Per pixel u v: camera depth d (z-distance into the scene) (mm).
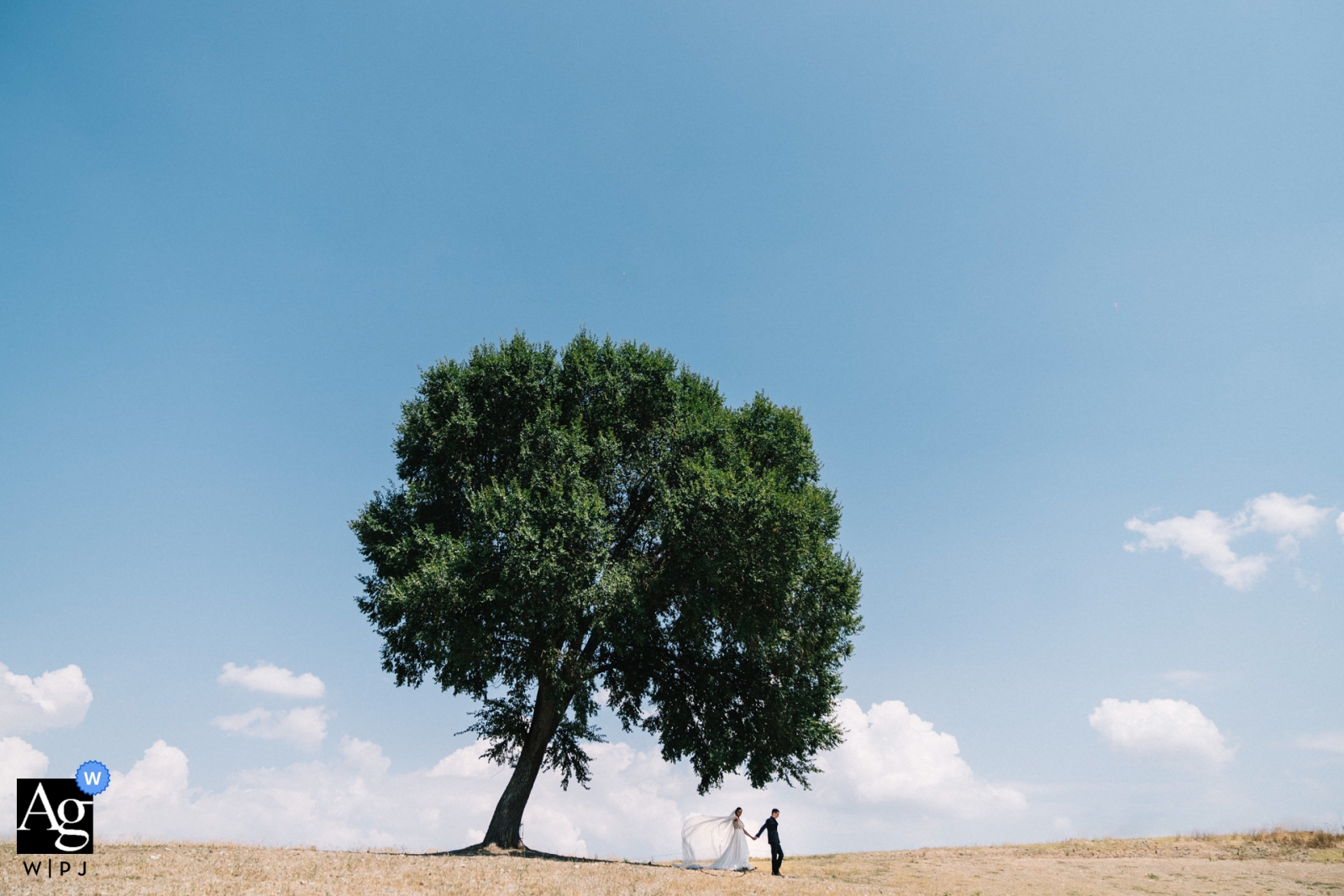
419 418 29438
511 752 29250
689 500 26516
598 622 25578
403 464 30594
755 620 27125
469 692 27984
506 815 26859
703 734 29703
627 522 29922
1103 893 23141
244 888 16125
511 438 29281
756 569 26422
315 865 19578
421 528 27859
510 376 29203
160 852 19922
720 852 26000
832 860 30000
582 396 29984
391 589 25656
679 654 30281
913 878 25656
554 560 24234
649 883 20562
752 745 29500
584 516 24906
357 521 28578
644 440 29625
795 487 31797
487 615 25859
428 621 25125
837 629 29516
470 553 25094
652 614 28547
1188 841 32031
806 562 27844
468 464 28969
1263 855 28875
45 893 14695
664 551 27828
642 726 31438
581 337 31625
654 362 30297
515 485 26188
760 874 24594
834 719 30703
